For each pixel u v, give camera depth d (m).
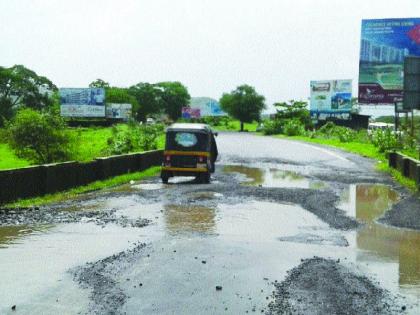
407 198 14.38
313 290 6.39
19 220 10.91
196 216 11.51
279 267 7.45
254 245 8.80
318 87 78.12
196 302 5.95
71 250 8.38
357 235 9.75
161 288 6.44
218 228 10.23
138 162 22.16
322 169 24.00
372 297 6.14
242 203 13.40
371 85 53.44
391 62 52.53
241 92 128.25
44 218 11.15
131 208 12.55
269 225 10.59
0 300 6.00
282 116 93.12
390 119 97.12
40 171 14.27
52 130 23.20
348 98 76.19
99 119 90.50
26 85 100.25
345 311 5.67
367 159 30.31
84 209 12.37
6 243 8.85
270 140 57.34
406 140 35.53
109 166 18.70
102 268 7.29
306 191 15.73
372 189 16.72
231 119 153.62
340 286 6.54
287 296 6.16
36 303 5.90
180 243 8.88
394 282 6.78
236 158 30.59
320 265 7.51
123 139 30.20
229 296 6.16
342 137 49.69
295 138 63.12
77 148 24.55
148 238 9.28
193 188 16.44
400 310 5.73
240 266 7.48
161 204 13.18
